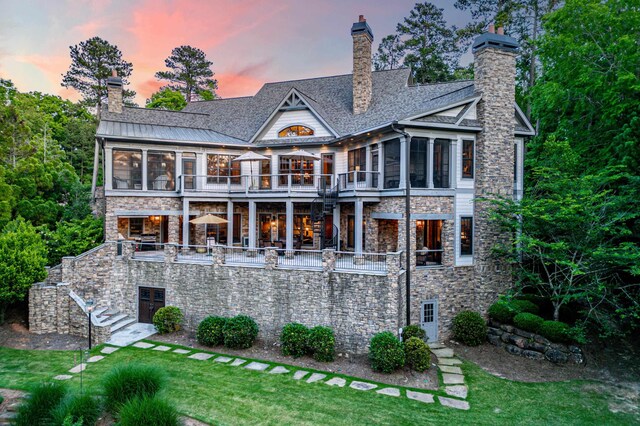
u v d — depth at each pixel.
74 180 30.86
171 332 16.73
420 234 18.09
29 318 16.08
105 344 15.26
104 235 20.78
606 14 17.05
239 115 26.53
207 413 10.08
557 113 21.06
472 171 17.27
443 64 36.91
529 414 10.78
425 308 16.48
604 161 17.50
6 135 27.05
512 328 15.75
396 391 11.84
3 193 22.38
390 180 17.77
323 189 19.00
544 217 14.22
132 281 18.22
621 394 12.09
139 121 23.50
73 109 53.16
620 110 15.98
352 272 14.39
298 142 21.84
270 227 23.47
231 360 13.88
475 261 17.12
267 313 15.74
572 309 16.75
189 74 50.03
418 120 16.06
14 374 12.27
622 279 15.26
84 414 8.61
